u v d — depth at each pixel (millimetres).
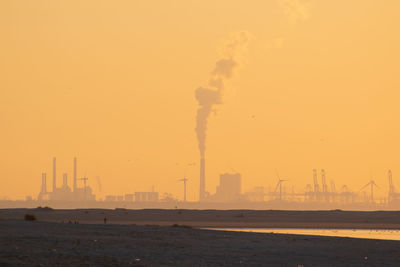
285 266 161000
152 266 151125
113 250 182000
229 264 160750
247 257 177750
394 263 171000
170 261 162125
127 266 149625
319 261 172750
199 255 178375
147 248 191250
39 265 144000
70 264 147875
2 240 194250
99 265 148875
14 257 154375
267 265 161750
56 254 164625
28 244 185625
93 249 181875
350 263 169500
